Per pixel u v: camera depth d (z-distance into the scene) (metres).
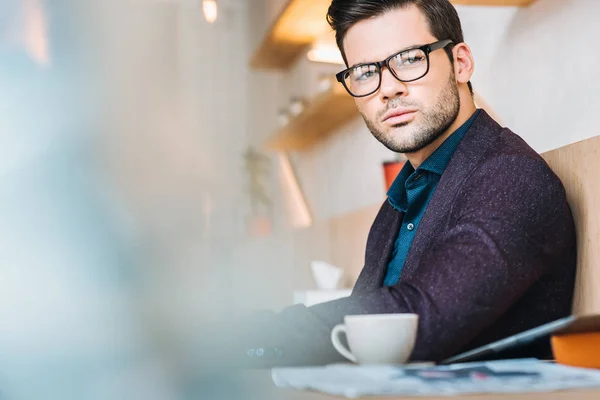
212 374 0.35
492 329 0.94
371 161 2.65
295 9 2.38
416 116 1.10
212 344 0.35
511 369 0.55
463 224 0.87
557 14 1.59
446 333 0.77
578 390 0.45
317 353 0.73
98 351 0.32
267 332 0.72
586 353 0.59
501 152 1.00
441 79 1.11
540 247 0.91
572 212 1.01
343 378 0.51
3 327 0.32
